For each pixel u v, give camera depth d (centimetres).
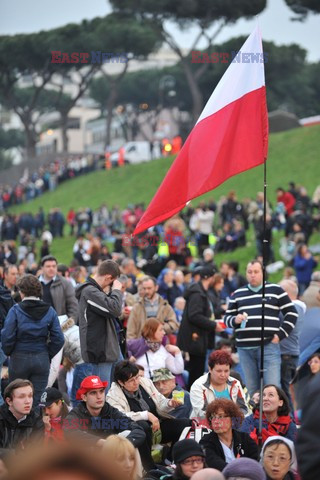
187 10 13762
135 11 14512
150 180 12938
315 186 10544
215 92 1747
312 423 561
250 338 2248
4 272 2878
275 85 16562
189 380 2612
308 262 5197
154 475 1630
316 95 17038
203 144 1731
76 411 1692
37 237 9919
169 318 2620
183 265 5419
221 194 10981
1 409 1684
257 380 2278
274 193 10656
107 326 1967
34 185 14088
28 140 16662
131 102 18338
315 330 2173
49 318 1998
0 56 15425
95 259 4912
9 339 1978
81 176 14375
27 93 18662
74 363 2228
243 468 1277
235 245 7300
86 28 14862
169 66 17800
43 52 15125
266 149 1725
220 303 3133
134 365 1856
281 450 1484
